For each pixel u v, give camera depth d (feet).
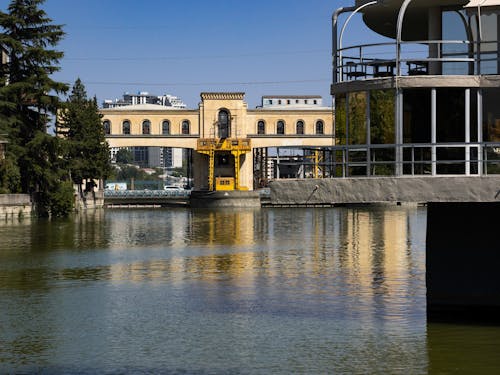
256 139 442.09
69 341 87.15
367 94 77.56
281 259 151.23
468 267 88.79
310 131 445.78
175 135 438.81
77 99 374.84
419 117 75.20
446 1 78.54
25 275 132.87
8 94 264.31
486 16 76.89
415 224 240.53
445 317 90.84
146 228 238.27
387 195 71.26
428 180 70.44
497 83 73.56
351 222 255.91
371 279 122.31
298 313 98.53
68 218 287.28
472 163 74.43
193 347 84.17
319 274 128.98
